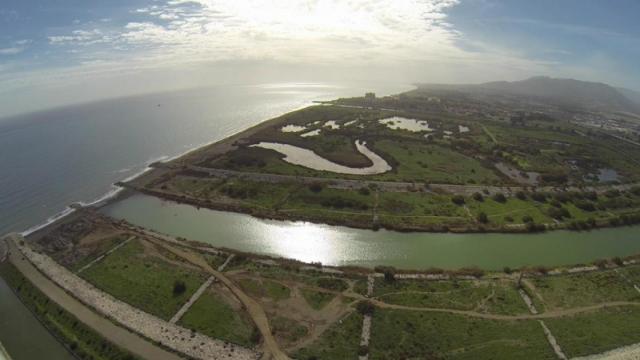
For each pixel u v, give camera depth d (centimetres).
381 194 13100
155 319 7231
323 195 12925
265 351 6456
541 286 8244
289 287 8088
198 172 15112
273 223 11331
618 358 6328
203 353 6444
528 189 13900
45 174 15312
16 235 10469
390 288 8056
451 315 7294
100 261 9181
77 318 7331
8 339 7075
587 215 12019
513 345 6594
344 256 9619
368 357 6322
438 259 9531
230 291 7975
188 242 9962
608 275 8700
